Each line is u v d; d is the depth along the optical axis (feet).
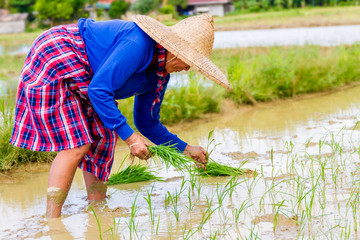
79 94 12.94
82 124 12.82
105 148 14.10
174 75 29.71
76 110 12.75
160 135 14.96
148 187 15.71
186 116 25.00
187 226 12.19
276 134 21.57
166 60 12.88
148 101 14.34
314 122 23.63
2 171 17.40
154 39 12.12
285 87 30.76
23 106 12.89
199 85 27.09
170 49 12.13
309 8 167.22
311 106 27.99
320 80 32.37
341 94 31.58
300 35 70.54
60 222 12.69
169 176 16.85
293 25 101.14
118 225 12.32
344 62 36.04
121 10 122.52
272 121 24.49
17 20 128.57
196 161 15.30
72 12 112.16
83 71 12.67
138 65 12.35
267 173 16.22
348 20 104.68
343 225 11.72
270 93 29.53
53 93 12.41
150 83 13.64
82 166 13.94
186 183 15.96
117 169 17.52
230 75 28.76
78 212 13.48
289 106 28.32
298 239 11.03
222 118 25.79
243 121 24.85
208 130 23.18
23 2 149.79
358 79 36.11
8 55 49.93
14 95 29.09
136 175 16.52
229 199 14.03
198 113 26.03
